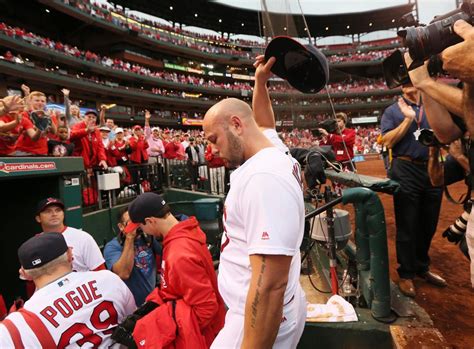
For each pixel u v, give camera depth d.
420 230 2.59
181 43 39.06
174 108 40.28
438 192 2.47
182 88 39.00
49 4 24.58
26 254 1.67
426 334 1.71
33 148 3.75
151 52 37.91
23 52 23.75
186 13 42.97
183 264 1.71
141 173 6.65
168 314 1.68
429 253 3.28
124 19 34.00
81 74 29.97
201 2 40.31
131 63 35.66
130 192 6.10
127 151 6.23
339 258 3.05
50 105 7.38
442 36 1.03
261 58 1.38
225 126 1.10
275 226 0.94
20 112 3.35
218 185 7.67
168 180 8.14
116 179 5.05
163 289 1.88
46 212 2.53
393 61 1.41
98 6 31.25
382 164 16.16
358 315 1.95
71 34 30.70
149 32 35.34
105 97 32.06
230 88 44.12
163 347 1.61
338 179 2.35
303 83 1.27
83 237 2.65
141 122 34.31
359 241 2.08
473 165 1.25
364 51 45.22
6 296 3.05
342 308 2.00
